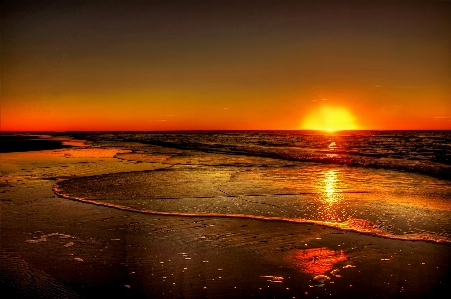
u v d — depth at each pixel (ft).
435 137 174.40
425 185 32.91
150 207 24.58
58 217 22.08
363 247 16.88
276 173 41.42
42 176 39.09
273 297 12.44
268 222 20.94
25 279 13.65
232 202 25.96
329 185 32.91
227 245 17.28
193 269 14.62
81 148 89.25
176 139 160.76
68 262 15.25
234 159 59.36
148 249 16.72
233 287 13.14
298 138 171.32
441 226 19.85
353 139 151.84
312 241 17.74
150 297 12.41
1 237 18.39
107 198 27.43
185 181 35.42
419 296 12.39
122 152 75.97
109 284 13.29
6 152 74.43
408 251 16.34
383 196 27.86
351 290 12.87
